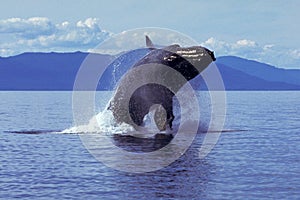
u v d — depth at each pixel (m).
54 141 38.84
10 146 35.84
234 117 68.25
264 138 41.50
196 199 19.38
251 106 108.56
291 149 34.19
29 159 29.61
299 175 24.20
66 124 55.50
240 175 24.17
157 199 19.41
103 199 19.48
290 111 86.00
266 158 29.77
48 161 28.81
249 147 35.16
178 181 22.70
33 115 72.00
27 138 41.25
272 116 71.38
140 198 19.56
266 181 22.72
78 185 22.02
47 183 22.50
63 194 20.34
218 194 20.19
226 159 29.41
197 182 22.47
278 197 19.77
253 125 55.00
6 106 106.75
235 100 155.62
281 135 44.12
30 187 21.69
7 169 26.22
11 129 49.81
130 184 22.11
